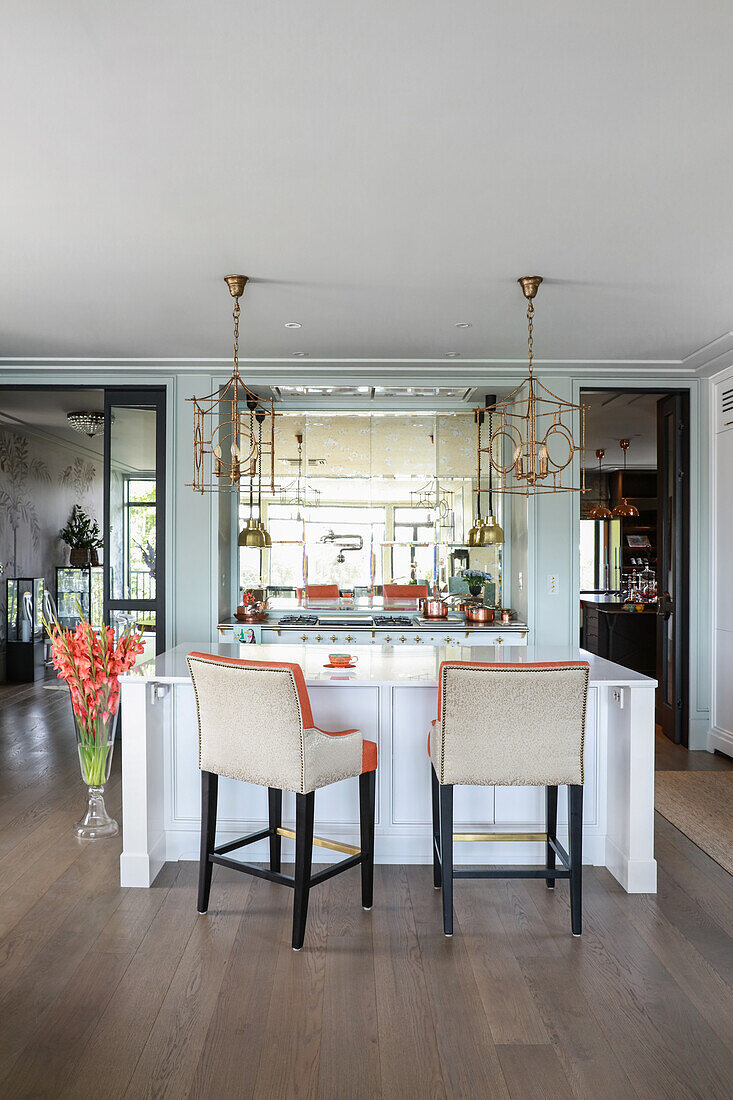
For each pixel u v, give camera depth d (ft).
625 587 34.99
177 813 11.51
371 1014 7.70
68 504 32.40
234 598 21.99
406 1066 6.92
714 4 6.01
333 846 10.03
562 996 8.05
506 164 8.62
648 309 13.82
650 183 9.09
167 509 18.63
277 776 9.10
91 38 6.41
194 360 17.48
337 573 22.52
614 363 17.63
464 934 9.40
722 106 7.45
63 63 6.74
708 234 10.57
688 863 11.62
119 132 7.91
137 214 9.95
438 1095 6.56
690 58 6.68
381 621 20.71
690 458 18.79
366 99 7.30
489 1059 7.03
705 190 9.27
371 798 10.00
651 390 18.92
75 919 9.66
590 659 12.13
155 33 6.34
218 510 19.07
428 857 11.48
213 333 15.46
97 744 12.23
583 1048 7.19
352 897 10.40
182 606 18.67
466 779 9.23
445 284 12.60
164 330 15.25
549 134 7.97
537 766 9.19
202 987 8.16
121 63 6.75
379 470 22.54
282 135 7.98
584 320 14.48
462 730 9.16
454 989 8.17
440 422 22.58
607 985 8.27
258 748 9.19
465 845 11.41
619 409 25.23
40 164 8.61
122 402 18.83
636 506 38.70
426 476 22.58
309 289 12.82
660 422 20.35
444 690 9.09
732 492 17.66
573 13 6.12
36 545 29.35
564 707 9.12
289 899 10.31
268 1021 7.57
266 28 6.27
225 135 7.98
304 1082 6.70
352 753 9.56
